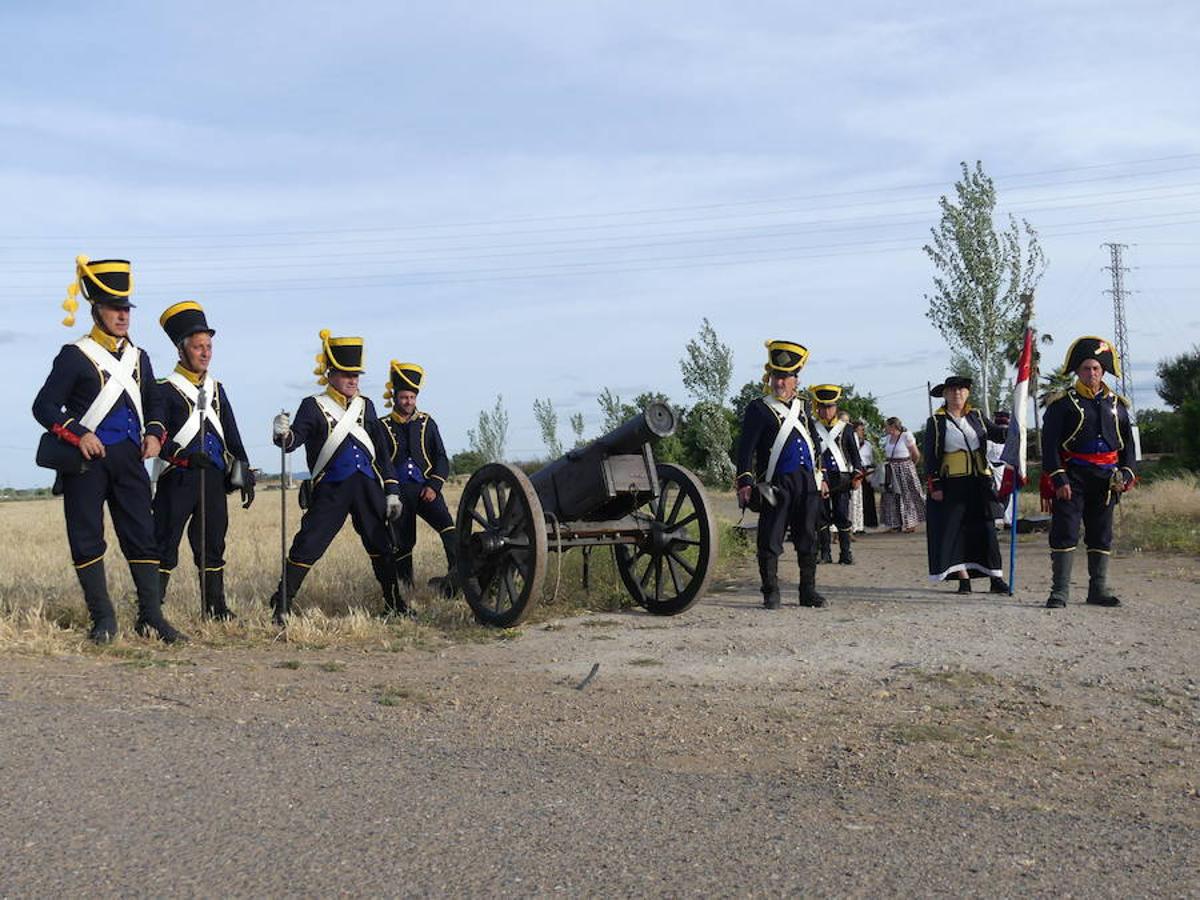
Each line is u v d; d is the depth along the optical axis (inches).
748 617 353.7
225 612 340.8
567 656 291.9
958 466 397.7
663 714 228.7
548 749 199.9
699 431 994.7
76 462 294.8
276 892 134.9
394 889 136.0
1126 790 182.4
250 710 223.3
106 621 301.1
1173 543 518.9
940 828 160.6
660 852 148.9
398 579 392.8
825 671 271.1
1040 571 457.4
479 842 151.2
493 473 343.6
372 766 184.7
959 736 213.0
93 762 182.5
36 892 133.8
